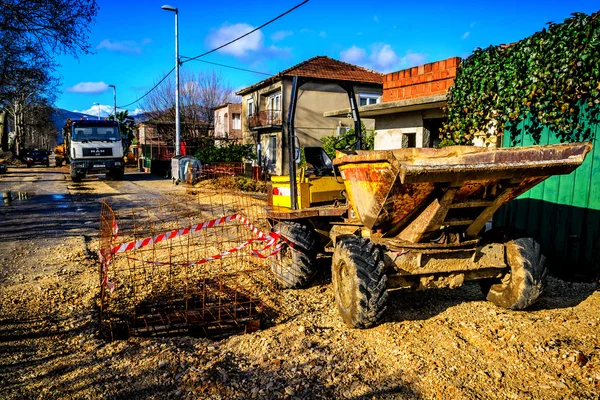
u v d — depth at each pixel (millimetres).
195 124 34062
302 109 25359
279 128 25844
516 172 3684
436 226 4043
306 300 5352
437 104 8945
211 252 7465
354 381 3426
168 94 35562
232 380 3465
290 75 24875
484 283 5070
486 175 3617
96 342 4137
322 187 5664
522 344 3951
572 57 5723
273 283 5906
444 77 9461
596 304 4863
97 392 3266
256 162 27234
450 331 4277
